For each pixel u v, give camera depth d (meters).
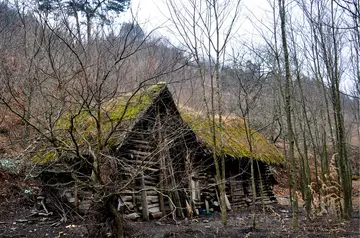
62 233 7.32
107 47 5.87
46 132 6.14
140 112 7.78
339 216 8.73
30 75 6.32
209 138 10.80
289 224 8.78
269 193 14.05
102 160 6.54
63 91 5.75
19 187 10.61
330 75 9.31
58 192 9.15
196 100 10.85
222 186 8.43
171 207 9.30
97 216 6.39
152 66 6.77
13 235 7.29
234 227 8.30
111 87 6.27
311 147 16.83
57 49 5.97
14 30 7.57
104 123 6.87
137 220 8.70
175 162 10.02
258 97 12.81
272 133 16.31
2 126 9.25
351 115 17.14
